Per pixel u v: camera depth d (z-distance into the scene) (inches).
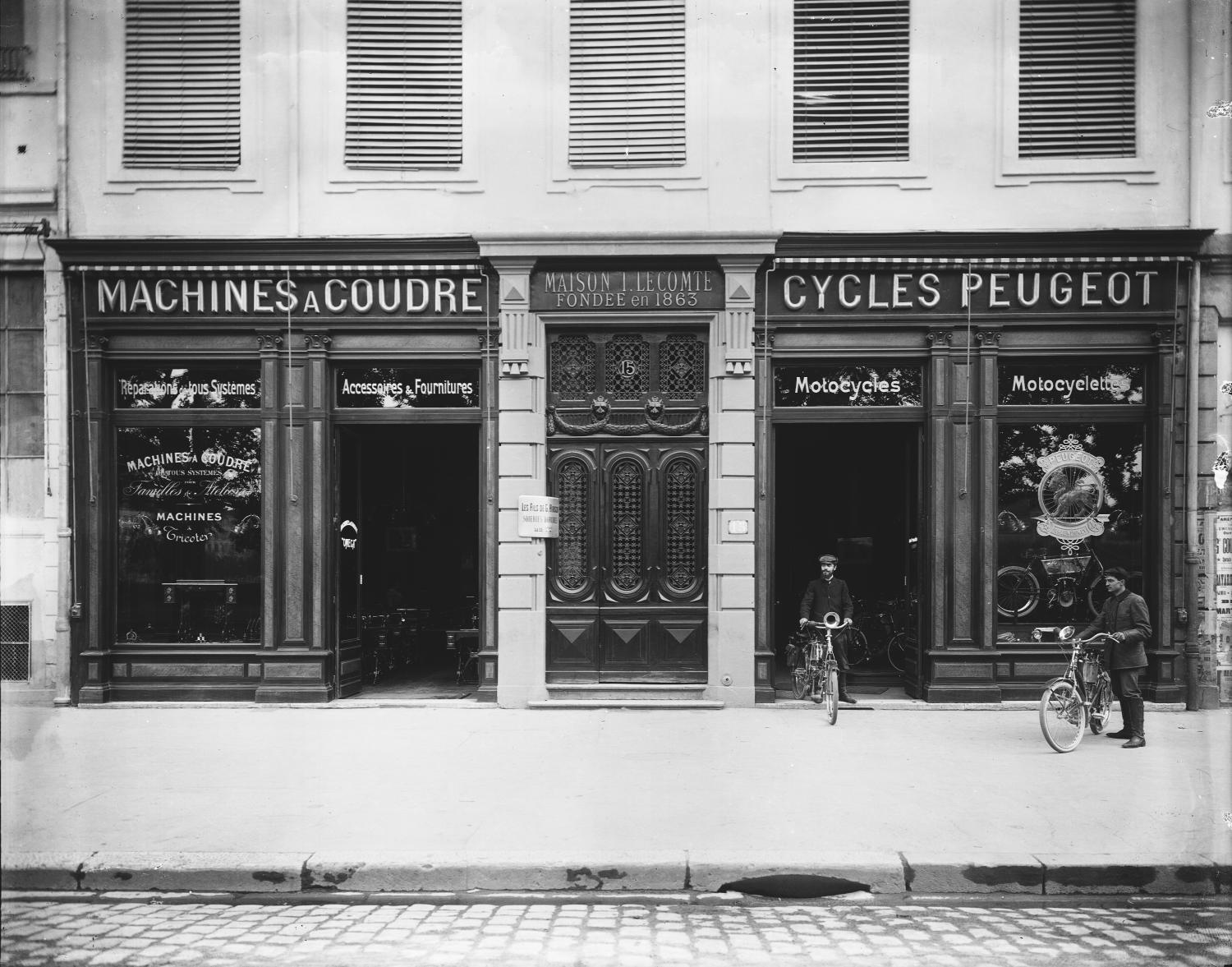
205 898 218.2
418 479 543.2
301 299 422.6
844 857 225.5
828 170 415.5
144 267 418.9
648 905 212.8
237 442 427.8
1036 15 414.9
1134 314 412.5
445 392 430.9
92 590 420.2
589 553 424.5
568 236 412.8
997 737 354.6
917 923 201.0
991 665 414.6
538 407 420.5
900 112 416.8
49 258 420.8
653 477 424.2
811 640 421.4
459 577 544.4
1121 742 348.2
